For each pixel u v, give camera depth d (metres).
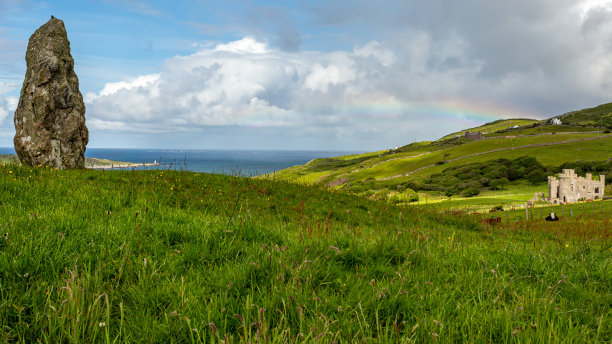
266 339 2.77
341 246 5.72
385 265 5.09
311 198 15.95
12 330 3.02
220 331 3.14
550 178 115.50
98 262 4.04
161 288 3.84
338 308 3.48
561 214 56.06
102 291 3.50
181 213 7.33
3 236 4.34
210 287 4.01
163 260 4.60
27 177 9.56
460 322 3.53
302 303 3.50
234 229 6.01
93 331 2.90
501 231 12.59
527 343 3.11
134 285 3.79
